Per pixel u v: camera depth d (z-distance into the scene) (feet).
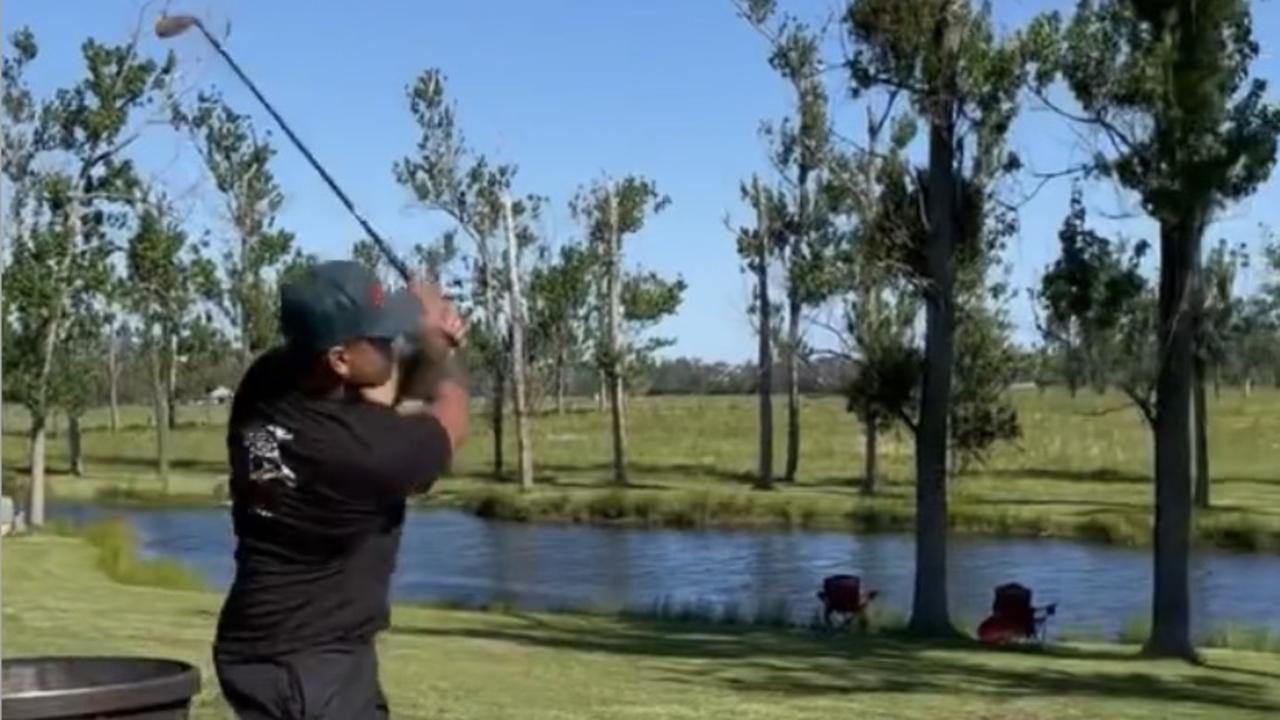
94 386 198.90
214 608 69.67
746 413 309.01
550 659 57.21
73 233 122.01
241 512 16.10
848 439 263.08
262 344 180.04
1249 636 84.12
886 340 86.69
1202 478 162.40
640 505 170.50
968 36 77.30
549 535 157.48
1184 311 70.74
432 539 152.56
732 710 45.65
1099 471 205.67
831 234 216.13
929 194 80.79
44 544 101.14
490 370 221.46
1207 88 65.72
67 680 19.13
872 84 79.10
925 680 57.77
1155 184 67.15
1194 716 49.06
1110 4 67.97
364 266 17.19
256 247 184.24
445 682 48.39
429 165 208.54
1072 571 126.00
